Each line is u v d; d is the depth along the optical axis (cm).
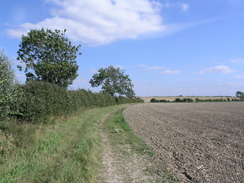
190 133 1153
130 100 7431
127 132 1217
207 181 506
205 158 684
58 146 782
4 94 747
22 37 2467
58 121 1330
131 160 696
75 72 2683
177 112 2827
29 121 1023
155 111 3119
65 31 2628
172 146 866
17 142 705
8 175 498
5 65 754
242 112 2642
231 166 601
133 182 520
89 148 780
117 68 6388
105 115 2333
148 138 1052
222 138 991
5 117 766
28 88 1096
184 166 617
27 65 2477
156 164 650
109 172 587
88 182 497
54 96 1331
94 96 3162
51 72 2464
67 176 517
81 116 1870
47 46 2486
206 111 2909
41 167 567
